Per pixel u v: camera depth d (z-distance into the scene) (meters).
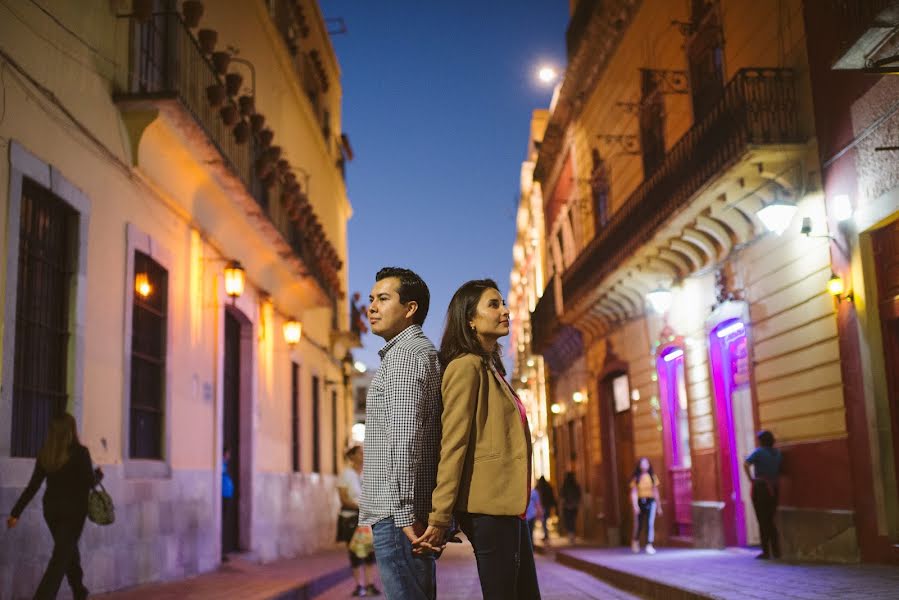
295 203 17.28
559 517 28.53
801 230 10.52
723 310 13.91
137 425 11.02
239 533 15.99
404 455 3.74
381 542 3.77
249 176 14.97
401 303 4.08
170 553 11.52
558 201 26.97
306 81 23.84
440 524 3.68
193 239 13.05
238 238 15.27
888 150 9.37
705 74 14.66
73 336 9.10
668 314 16.52
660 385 17.19
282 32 20.62
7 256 7.85
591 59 21.20
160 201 11.73
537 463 35.94
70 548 7.38
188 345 12.75
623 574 11.10
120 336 10.27
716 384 14.47
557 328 23.77
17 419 8.23
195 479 12.71
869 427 9.91
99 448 9.61
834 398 10.73
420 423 3.79
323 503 23.36
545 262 30.45
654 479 15.24
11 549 7.61
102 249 9.88
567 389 26.66
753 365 12.91
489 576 3.81
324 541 23.09
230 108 12.91
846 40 8.67
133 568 10.29
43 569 8.11
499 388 4.00
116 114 10.37
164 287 11.98
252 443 16.38
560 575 13.91
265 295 17.34
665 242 14.87
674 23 14.93
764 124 11.38
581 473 24.69
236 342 16.48
